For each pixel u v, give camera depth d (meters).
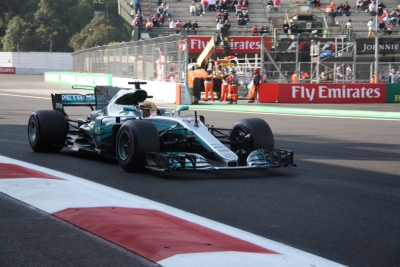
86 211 7.98
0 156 13.32
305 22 58.78
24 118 24.92
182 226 7.47
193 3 65.19
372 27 59.94
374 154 15.55
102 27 100.00
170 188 10.24
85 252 6.43
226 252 6.36
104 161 13.31
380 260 6.48
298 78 41.34
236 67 47.94
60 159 13.48
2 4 119.69
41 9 115.25
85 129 14.07
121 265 6.03
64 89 53.94
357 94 39.00
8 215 8.01
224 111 31.67
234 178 11.45
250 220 8.11
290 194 9.95
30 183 9.87
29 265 6.02
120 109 13.23
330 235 7.45
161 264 5.99
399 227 7.90
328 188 10.60
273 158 11.65
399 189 10.68
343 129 22.28
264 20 64.44
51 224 7.56
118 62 50.38
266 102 38.53
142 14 64.12
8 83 65.75
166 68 39.91
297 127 22.91
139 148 11.15
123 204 8.58
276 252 6.61
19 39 112.75
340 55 47.25
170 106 35.41
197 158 10.92
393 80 43.88
